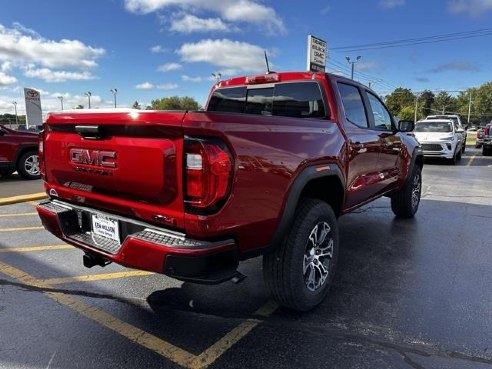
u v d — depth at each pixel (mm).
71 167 3158
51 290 3848
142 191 2662
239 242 2684
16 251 4941
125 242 2688
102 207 3074
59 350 2871
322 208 3373
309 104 4199
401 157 5836
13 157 10211
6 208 7387
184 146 2400
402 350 2873
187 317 3348
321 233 3465
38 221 6422
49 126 3350
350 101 4391
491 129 20641
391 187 5727
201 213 2428
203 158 2379
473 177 12023
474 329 3150
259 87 4633
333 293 3801
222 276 2553
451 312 3428
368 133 4590
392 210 6633
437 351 2863
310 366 2699
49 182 3535
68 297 3703
